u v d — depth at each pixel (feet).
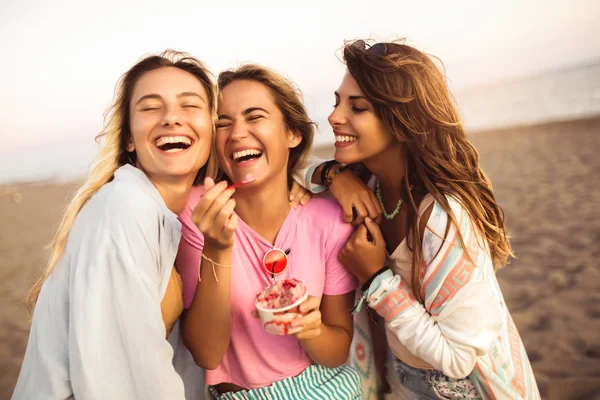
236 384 6.44
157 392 4.75
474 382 6.06
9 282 27.07
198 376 6.79
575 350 13.32
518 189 33.50
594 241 21.27
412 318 5.88
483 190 6.53
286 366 6.21
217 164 6.41
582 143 48.83
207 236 5.23
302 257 6.28
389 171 6.70
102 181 5.77
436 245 5.83
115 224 4.81
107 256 4.74
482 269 5.82
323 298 6.56
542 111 94.17
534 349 13.70
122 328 4.70
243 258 6.21
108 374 4.70
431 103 6.11
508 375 6.01
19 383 5.14
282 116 6.23
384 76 5.98
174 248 5.39
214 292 5.55
